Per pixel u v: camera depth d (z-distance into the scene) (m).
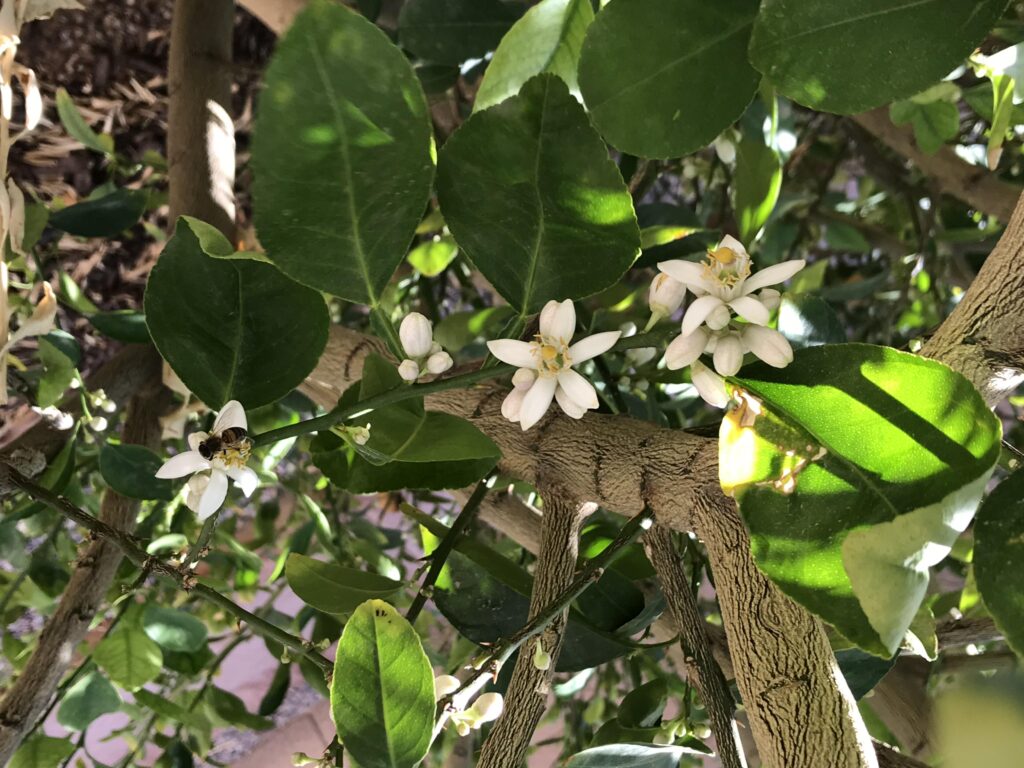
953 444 0.17
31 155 0.67
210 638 0.58
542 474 0.28
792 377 0.20
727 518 0.24
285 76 0.19
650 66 0.25
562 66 0.29
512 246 0.23
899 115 0.43
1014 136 0.49
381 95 0.19
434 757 0.60
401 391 0.23
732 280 0.21
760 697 0.21
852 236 0.72
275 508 0.68
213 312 0.25
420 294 0.62
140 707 0.55
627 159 0.43
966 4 0.22
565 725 0.62
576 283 0.24
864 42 0.22
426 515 0.36
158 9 0.67
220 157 0.48
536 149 0.22
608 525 0.38
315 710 0.79
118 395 0.44
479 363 0.32
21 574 0.49
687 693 0.31
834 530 0.18
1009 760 0.21
